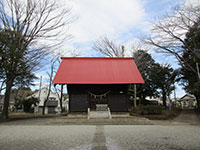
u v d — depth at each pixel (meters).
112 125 10.20
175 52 17.95
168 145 5.21
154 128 8.91
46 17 15.53
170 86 29.97
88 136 6.60
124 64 16.39
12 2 14.35
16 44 13.39
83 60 16.70
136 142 5.59
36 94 44.56
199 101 29.92
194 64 21.20
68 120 11.53
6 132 7.62
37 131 7.88
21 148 4.88
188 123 11.80
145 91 31.98
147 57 25.59
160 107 16.55
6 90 14.85
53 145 5.21
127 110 14.18
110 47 24.34
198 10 14.74
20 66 13.88
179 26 16.25
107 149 4.78
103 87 14.70
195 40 18.44
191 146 5.10
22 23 14.75
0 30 12.76
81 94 14.50
